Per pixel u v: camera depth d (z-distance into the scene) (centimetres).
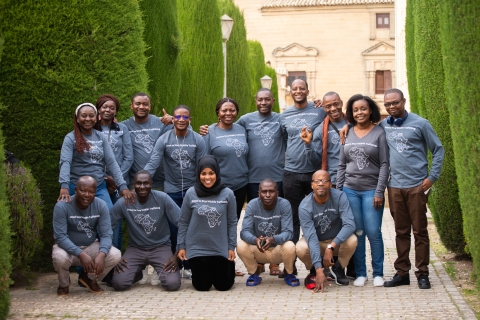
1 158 584
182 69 1633
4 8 805
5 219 568
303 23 4891
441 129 841
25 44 809
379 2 4753
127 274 729
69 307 651
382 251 739
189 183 799
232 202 731
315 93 4897
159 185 817
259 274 791
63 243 693
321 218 736
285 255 738
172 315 618
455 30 569
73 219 707
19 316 616
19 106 819
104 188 759
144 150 810
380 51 4794
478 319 576
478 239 552
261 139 825
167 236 755
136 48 890
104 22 842
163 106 1177
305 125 802
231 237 729
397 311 622
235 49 2094
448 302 656
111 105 780
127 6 873
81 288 745
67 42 820
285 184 809
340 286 741
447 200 852
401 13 3039
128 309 642
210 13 1675
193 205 721
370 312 620
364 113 727
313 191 753
